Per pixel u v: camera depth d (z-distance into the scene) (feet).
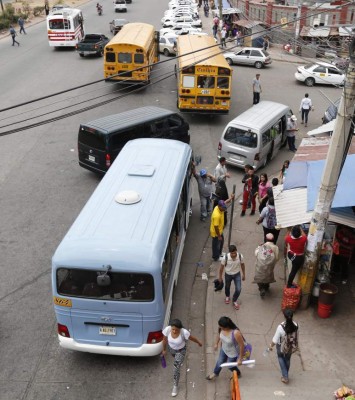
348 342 29.35
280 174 53.36
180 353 25.12
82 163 52.70
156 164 36.09
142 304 26.12
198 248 41.01
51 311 32.83
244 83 95.40
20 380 27.14
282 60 113.50
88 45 110.63
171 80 95.09
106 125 50.67
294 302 31.30
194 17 161.68
